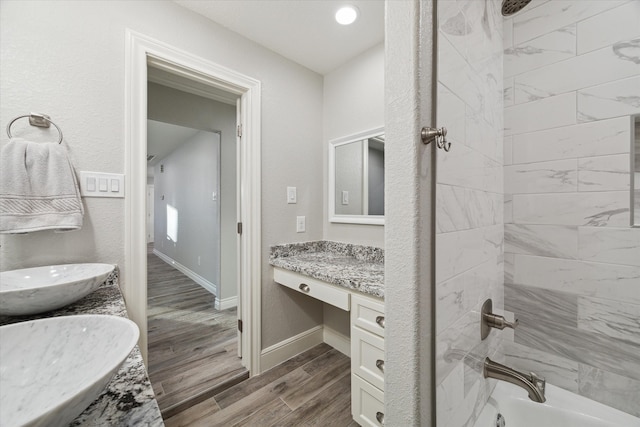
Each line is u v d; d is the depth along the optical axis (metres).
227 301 3.00
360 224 1.98
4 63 1.03
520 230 1.30
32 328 0.54
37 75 1.09
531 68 1.27
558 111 1.20
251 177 1.80
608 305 1.09
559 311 1.20
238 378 1.71
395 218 0.61
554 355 1.21
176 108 2.65
